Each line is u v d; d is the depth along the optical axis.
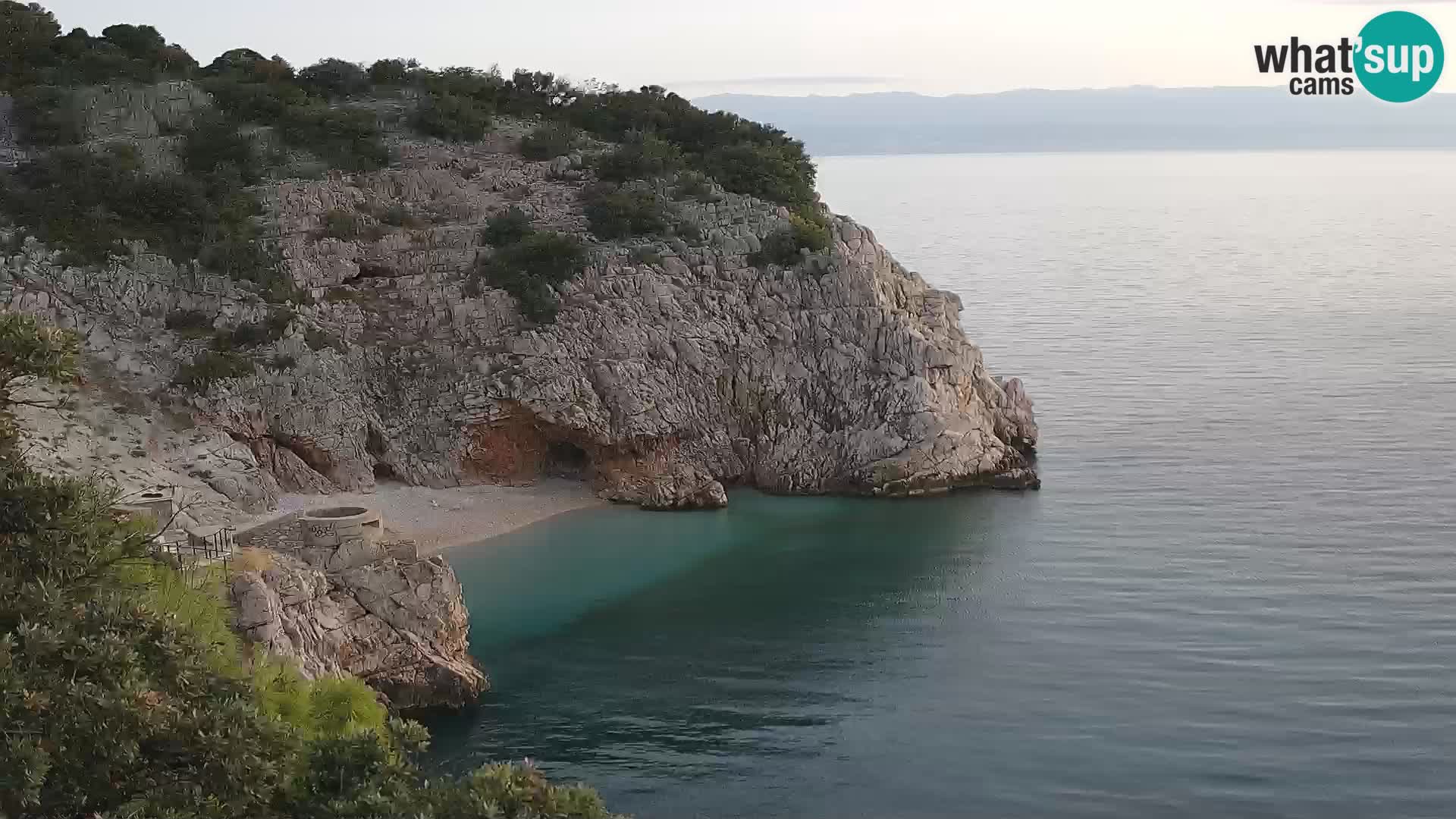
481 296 103.75
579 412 100.62
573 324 103.56
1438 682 68.31
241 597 53.75
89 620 35.97
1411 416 127.44
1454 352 161.88
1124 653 72.62
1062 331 184.62
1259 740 62.47
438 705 65.06
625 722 64.69
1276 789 58.12
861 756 61.53
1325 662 70.94
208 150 111.06
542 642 74.00
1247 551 89.31
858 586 83.50
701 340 106.56
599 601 80.56
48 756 32.31
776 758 61.34
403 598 64.69
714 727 64.31
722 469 106.06
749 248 111.19
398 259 107.38
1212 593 81.44
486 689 67.31
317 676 55.47
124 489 79.50
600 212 112.00
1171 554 88.75
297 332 97.88
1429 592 81.06
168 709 35.28
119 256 97.94
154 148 110.38
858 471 104.06
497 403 100.31
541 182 119.00
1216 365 156.50
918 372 106.12
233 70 128.75
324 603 61.47
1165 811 56.53
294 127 116.81
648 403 102.81
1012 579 84.56
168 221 102.69
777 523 96.81
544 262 106.12
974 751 61.88
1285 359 159.50
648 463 102.81
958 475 104.94
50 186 102.69
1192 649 72.94
